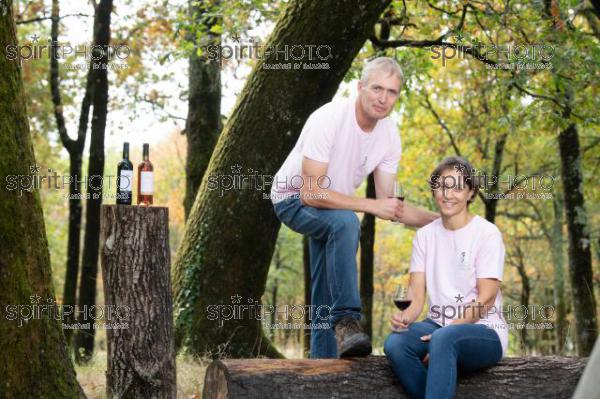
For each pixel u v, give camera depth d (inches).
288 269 926.4
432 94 562.3
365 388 142.2
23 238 140.2
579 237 410.6
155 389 168.2
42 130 559.5
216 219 267.4
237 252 266.4
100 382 221.8
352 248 159.5
